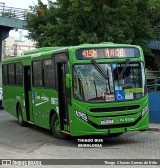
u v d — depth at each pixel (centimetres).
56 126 1471
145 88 1349
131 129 1309
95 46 1320
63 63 1379
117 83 1309
